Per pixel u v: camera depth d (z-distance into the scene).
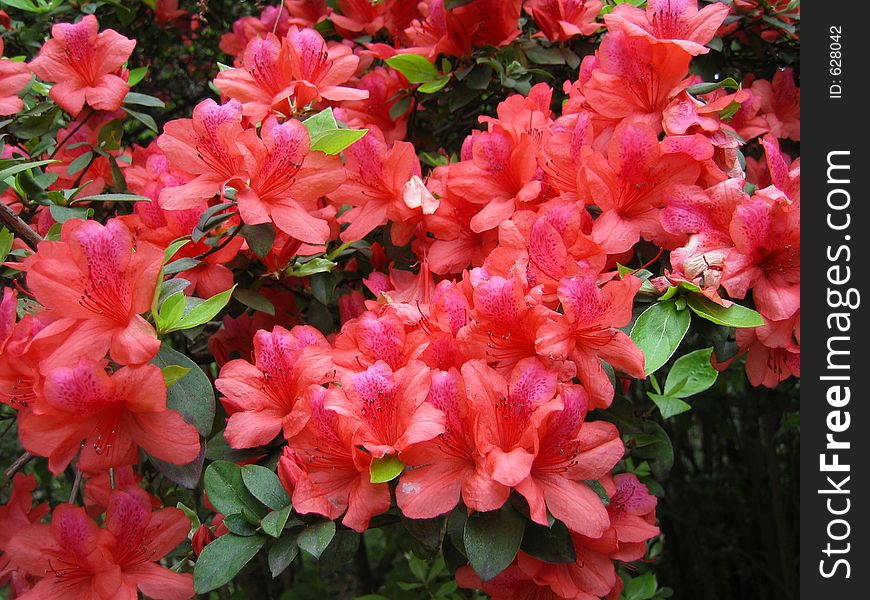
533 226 0.49
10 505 0.54
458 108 0.74
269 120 0.54
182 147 0.54
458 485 0.43
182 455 0.46
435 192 0.62
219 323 0.72
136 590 0.48
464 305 0.49
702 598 1.21
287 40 0.62
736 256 0.49
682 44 0.52
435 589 0.82
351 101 0.72
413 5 0.79
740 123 0.66
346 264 0.70
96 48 0.64
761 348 0.55
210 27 1.02
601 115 0.57
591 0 0.72
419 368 0.45
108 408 0.46
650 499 0.52
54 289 0.45
